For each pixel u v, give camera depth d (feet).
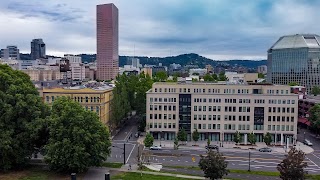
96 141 269.23
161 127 428.56
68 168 265.34
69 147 259.39
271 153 362.74
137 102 529.04
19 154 271.28
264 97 414.82
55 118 269.64
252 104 416.46
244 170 292.20
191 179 260.83
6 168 267.59
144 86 533.14
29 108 279.49
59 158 258.98
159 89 431.43
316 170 299.38
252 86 426.51
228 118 420.36
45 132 285.43
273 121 417.08
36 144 290.97
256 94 415.44
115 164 301.43
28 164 292.40
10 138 262.26
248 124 419.33
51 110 290.97
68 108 274.16
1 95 279.49
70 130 266.77
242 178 269.03
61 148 260.62
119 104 472.85
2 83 295.28
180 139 399.65
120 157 329.11
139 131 459.32
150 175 269.64
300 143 414.00
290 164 233.55
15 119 280.72
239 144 402.31
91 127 272.72
